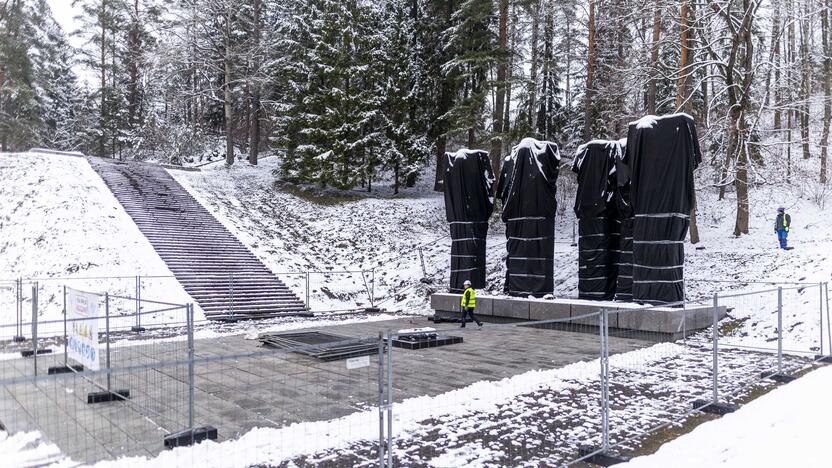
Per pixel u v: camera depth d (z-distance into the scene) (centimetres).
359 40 3950
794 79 2670
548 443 758
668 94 3622
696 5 2666
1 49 4212
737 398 996
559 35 4131
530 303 2069
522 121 3450
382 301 2833
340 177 3831
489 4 3294
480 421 858
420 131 4181
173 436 742
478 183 2409
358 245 3334
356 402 975
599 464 679
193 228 2989
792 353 1437
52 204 2702
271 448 721
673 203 1727
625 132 3356
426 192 4222
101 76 5138
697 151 1838
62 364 1273
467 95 4034
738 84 2483
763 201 3125
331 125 3884
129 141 4903
